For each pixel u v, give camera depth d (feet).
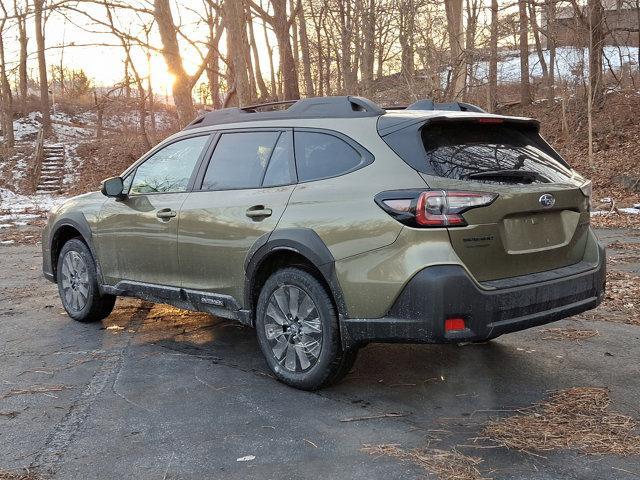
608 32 73.10
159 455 10.34
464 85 61.26
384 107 14.90
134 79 56.65
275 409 12.25
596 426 11.09
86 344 17.12
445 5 62.95
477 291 11.10
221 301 14.82
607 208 48.75
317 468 9.77
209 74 72.18
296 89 51.21
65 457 10.33
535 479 9.27
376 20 78.28
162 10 45.24
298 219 12.95
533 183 12.26
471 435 10.87
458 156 12.09
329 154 13.23
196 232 15.19
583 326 17.92
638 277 24.12
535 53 100.42
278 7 49.98
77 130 123.13
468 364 14.82
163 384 13.80
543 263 12.46
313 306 12.85
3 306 22.07
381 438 10.81
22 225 50.83
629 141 64.18
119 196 17.74
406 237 11.30
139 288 17.11
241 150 15.12
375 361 15.21
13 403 12.79
